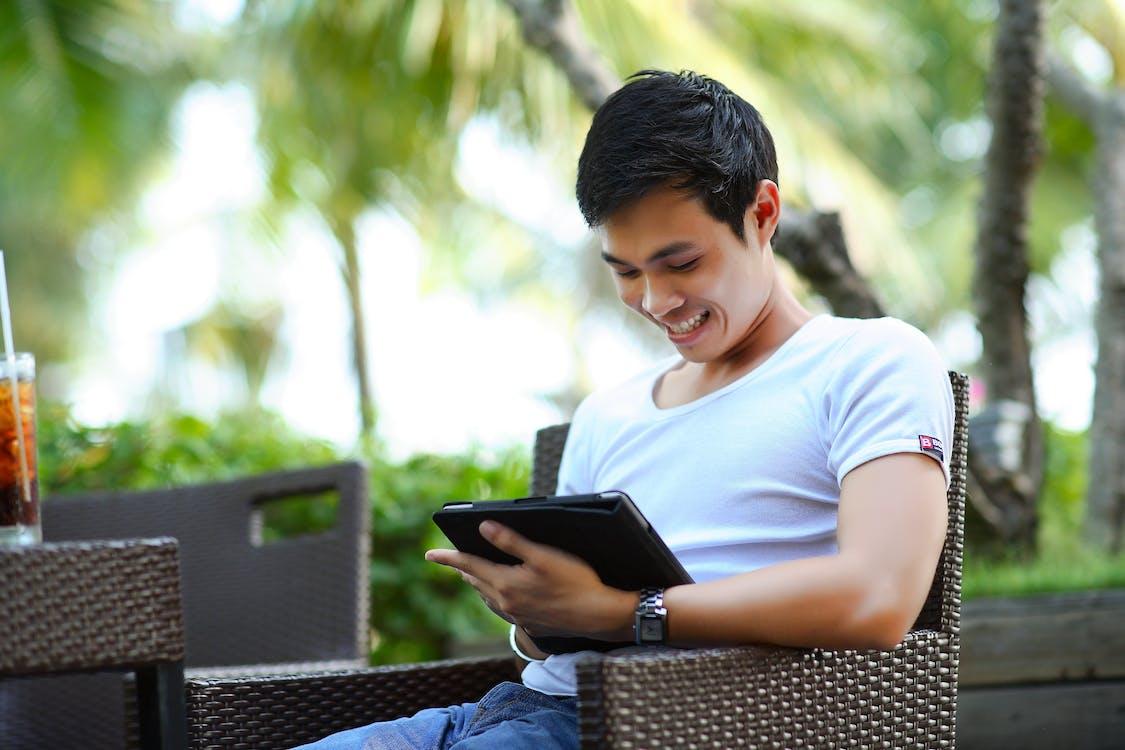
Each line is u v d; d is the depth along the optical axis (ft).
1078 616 13.38
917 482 7.15
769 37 36.65
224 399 71.61
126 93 34.60
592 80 17.81
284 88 30.96
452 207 46.73
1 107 33.30
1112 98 22.07
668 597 6.88
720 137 7.80
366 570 11.70
